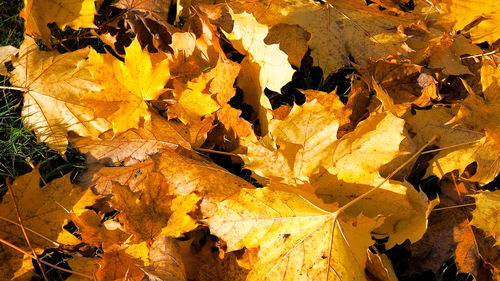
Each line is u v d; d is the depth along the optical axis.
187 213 0.63
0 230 0.62
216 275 0.63
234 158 0.67
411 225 0.63
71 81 0.65
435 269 0.65
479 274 0.64
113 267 0.60
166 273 0.60
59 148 0.65
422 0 0.73
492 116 0.66
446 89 0.71
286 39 0.69
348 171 0.63
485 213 0.63
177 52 0.68
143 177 0.65
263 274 0.60
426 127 0.67
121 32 0.70
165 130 0.65
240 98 0.71
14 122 0.67
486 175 0.66
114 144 0.65
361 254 0.61
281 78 0.65
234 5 0.69
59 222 0.62
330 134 0.62
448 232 0.66
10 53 0.65
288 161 0.62
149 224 0.61
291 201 0.61
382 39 0.69
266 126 0.66
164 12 0.70
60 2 0.67
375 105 0.69
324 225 0.61
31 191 0.62
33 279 0.64
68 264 0.62
